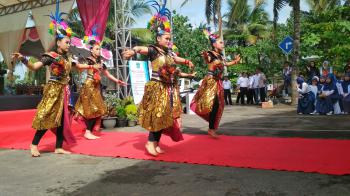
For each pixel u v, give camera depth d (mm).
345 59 14562
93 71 6051
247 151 4453
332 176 3262
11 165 4199
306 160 3861
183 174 3523
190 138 5586
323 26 15391
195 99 5625
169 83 4402
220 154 4328
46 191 3141
